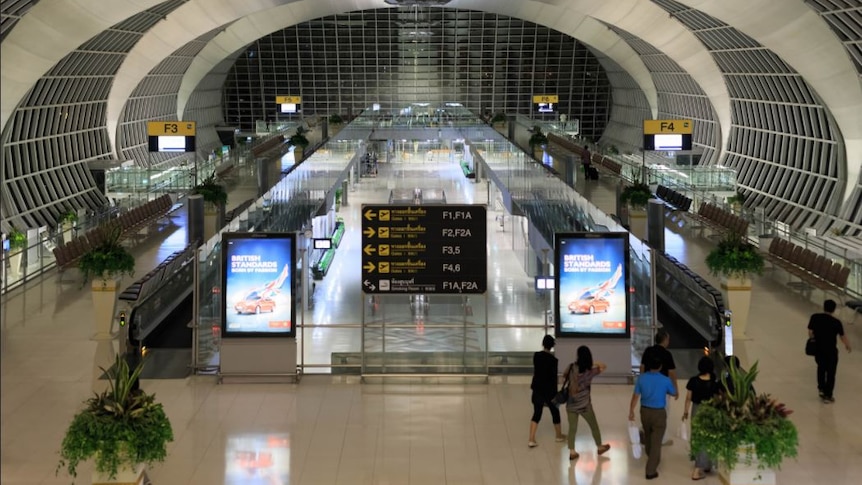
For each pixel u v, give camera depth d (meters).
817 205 34.91
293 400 12.30
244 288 13.01
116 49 41.59
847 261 18.06
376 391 12.74
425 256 13.09
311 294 22.72
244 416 11.63
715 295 14.19
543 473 9.79
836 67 31.27
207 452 10.38
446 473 9.80
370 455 10.31
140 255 21.77
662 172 34.66
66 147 40.66
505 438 10.88
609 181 34.59
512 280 25.48
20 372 13.23
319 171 31.25
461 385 13.06
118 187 33.72
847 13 28.19
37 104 36.06
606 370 13.05
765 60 38.59
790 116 38.62
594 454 10.34
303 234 21.67
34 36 29.47
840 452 10.36
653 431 9.56
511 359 13.51
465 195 45.88
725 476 8.65
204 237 22.64
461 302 13.54
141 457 8.38
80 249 20.80
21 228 32.88
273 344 13.10
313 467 9.95
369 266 13.12
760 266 14.86
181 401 12.23
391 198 37.75
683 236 24.86
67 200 38.72
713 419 8.48
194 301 13.41
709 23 40.16
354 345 14.73
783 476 9.71
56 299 17.73
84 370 13.37
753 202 40.81
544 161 40.41
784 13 30.89
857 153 32.81
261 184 29.11
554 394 10.52
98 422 8.27
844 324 16.06
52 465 9.89
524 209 28.80
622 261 12.91
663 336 10.44
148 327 14.96
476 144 48.03
